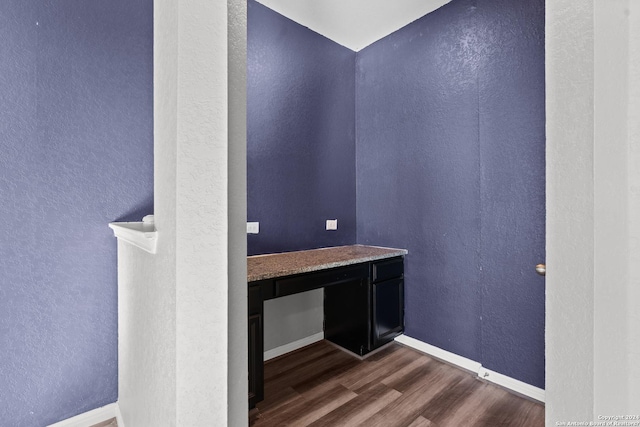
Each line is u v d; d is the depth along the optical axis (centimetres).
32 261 158
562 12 38
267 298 190
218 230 84
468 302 233
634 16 32
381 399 198
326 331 288
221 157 84
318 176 289
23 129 155
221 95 84
